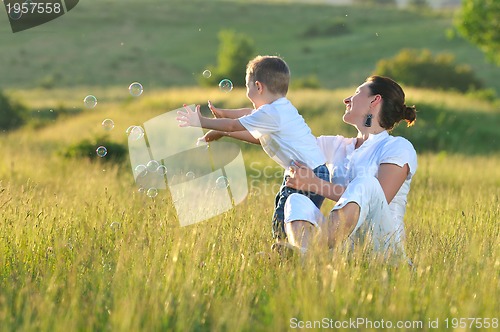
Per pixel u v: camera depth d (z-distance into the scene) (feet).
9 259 49.62
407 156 50.37
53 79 511.81
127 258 45.93
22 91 464.24
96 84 509.35
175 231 52.16
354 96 52.85
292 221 47.70
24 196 64.23
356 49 624.59
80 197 77.05
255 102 53.98
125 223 57.82
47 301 38.81
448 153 236.22
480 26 296.30
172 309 39.37
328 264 44.16
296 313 39.32
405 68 419.74
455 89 406.21
